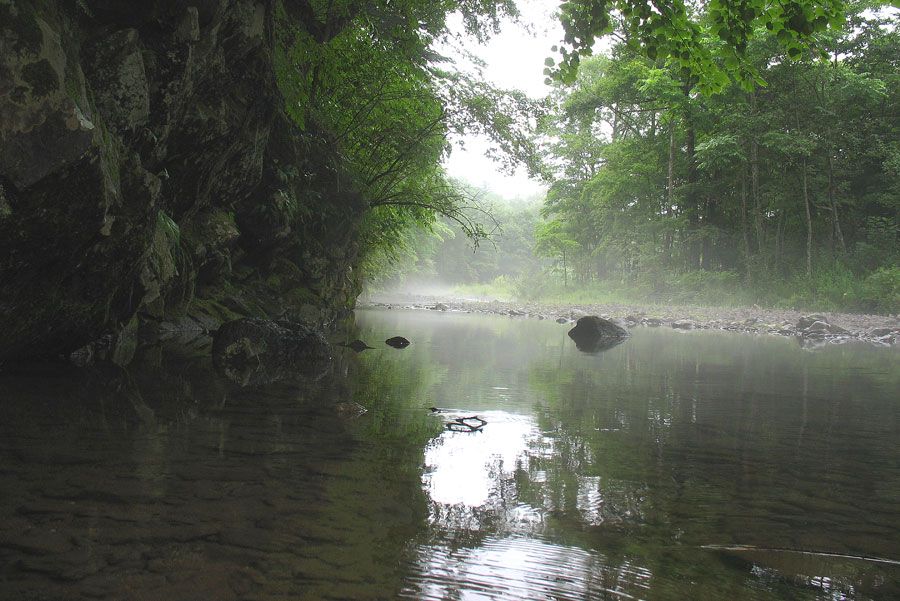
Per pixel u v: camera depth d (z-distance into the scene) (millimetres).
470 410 4469
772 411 4785
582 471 2984
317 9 10258
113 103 4996
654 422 4262
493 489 2631
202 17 6066
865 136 25672
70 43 4188
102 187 4234
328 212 12797
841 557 2045
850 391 5902
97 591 1557
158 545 1849
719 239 28141
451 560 1891
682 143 29875
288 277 11672
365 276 23562
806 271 24844
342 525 2107
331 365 6699
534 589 1734
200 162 7355
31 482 2332
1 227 3717
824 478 2973
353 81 12055
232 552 1835
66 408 3672
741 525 2312
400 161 14180
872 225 25203
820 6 4355
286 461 2848
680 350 10195
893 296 19891
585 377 6555
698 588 1786
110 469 2555
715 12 4730
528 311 24766
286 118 10641
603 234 36656
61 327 4992
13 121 3545
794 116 23844
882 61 25500
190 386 4773
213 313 8797
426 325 15344
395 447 3246
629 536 2170
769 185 26203
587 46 5168
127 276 5426
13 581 1583
